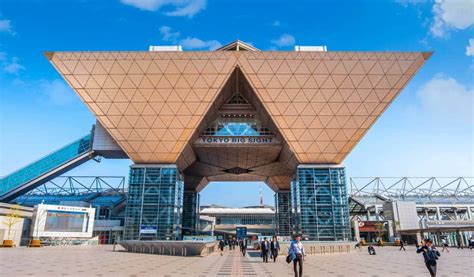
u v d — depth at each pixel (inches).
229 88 2066.9
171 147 1958.7
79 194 3366.1
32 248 1739.7
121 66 1836.9
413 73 1839.3
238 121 2202.3
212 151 2317.9
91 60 1828.2
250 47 2158.0
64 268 751.7
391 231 2938.0
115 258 1084.5
